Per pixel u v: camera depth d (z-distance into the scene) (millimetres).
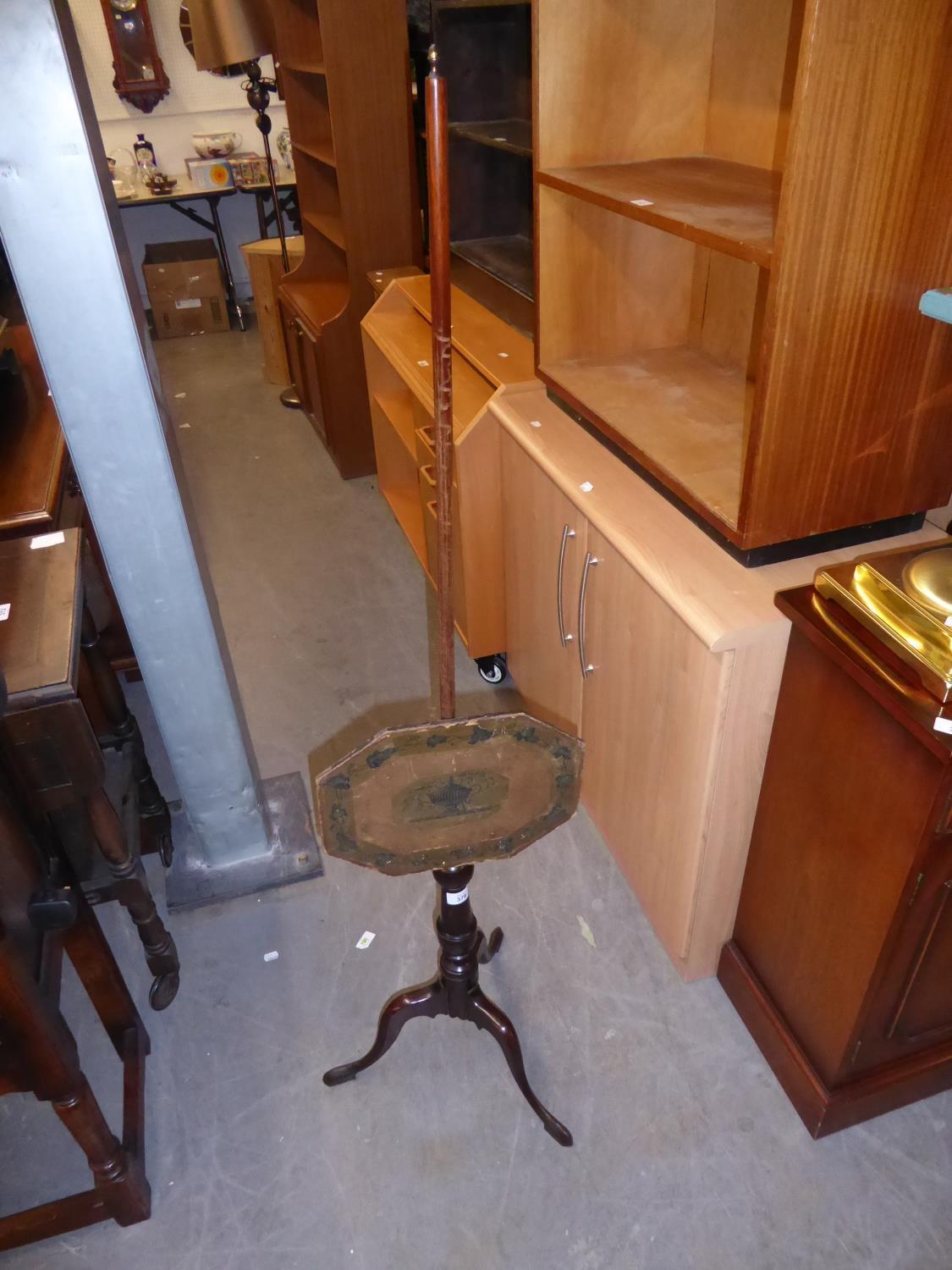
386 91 3066
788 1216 1429
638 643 1581
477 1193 1478
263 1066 1677
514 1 2115
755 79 1631
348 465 3779
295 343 4047
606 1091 1605
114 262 1284
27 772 1327
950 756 1035
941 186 1126
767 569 1418
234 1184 1506
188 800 1907
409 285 2979
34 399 2461
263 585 3127
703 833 1528
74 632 1371
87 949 1504
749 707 1392
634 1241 1409
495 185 2736
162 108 5094
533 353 2186
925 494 1419
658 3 1646
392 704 2555
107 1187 1401
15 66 1112
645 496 1632
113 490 1481
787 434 1276
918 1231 1406
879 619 1167
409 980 1825
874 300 1195
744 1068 1634
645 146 1788
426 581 3113
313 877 2037
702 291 1962
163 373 4969
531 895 1967
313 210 4027
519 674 2410
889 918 1231
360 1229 1441
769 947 1590
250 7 3182
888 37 998
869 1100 1497
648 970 1809
